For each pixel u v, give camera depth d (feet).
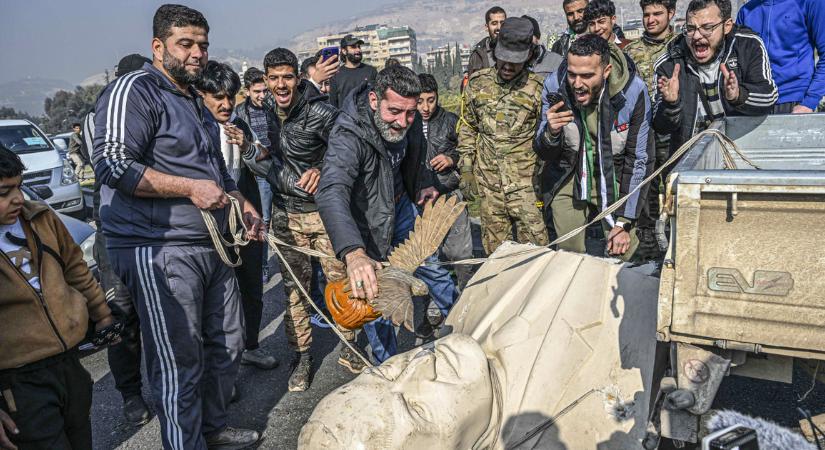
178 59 10.73
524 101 16.10
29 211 9.34
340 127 11.63
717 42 14.75
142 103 10.36
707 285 6.78
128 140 10.20
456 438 6.93
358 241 10.00
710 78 15.37
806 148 13.98
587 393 8.20
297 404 14.26
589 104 13.74
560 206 15.51
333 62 20.11
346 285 8.97
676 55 15.66
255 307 15.94
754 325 6.63
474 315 10.28
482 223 17.72
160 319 10.87
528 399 8.17
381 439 6.40
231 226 10.84
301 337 14.87
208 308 11.85
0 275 8.86
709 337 6.86
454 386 7.05
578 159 14.65
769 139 14.28
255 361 16.12
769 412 12.03
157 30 10.71
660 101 14.97
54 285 9.41
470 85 17.16
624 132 13.55
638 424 7.84
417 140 13.52
